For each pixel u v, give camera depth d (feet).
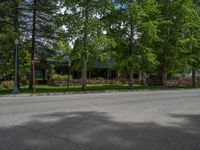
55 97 68.28
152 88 120.57
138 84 165.78
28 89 100.83
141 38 115.65
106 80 162.40
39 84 138.72
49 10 100.73
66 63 139.23
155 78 161.48
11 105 50.03
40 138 27.55
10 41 91.71
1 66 96.37
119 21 114.11
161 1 133.59
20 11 96.94
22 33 97.35
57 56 106.73
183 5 131.85
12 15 94.99
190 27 135.03
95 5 102.53
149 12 116.88
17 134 29.01
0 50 91.61
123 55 116.57
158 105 54.39
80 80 144.77
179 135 30.27
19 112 42.24
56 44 104.22
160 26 131.13
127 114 42.60
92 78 167.22
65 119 37.42
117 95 76.43
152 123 36.14
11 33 89.66
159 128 33.35
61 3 101.96
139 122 36.52
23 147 24.62
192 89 116.37
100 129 31.94
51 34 102.73
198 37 137.28
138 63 114.93
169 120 38.63
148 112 45.09
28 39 99.81
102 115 41.14
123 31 115.65
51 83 135.33
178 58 135.95
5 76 117.08
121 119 38.32
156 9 118.32
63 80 138.10
